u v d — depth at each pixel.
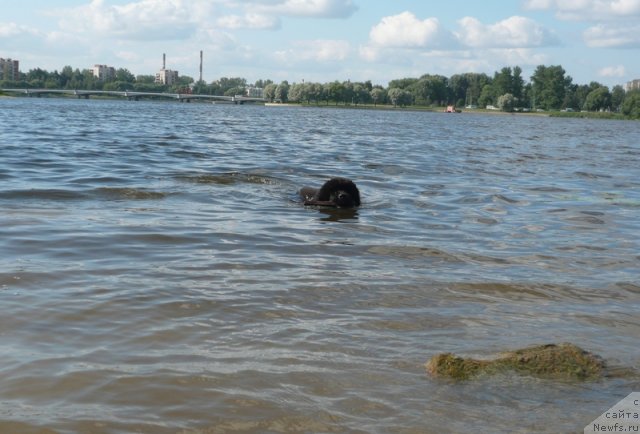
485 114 133.62
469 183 12.91
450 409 5.14
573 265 8.47
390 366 5.89
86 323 6.60
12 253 8.12
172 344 6.17
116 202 10.18
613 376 5.86
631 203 11.49
